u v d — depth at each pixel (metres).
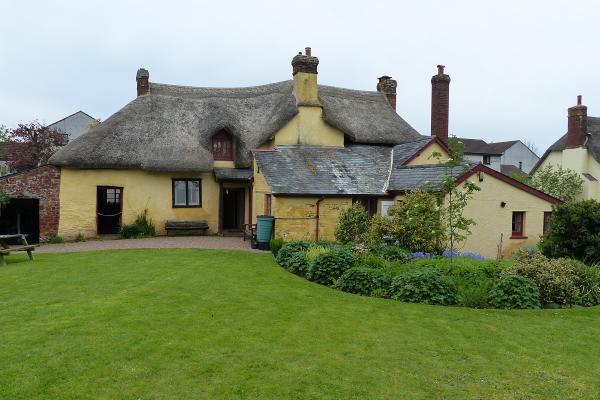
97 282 11.55
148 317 8.55
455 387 6.15
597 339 8.05
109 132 22.73
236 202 26.44
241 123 25.53
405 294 10.27
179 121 24.39
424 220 15.13
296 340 7.58
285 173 19.77
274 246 16.41
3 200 18.75
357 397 5.79
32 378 6.04
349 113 26.48
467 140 63.12
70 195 21.67
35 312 8.80
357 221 16.98
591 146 31.78
